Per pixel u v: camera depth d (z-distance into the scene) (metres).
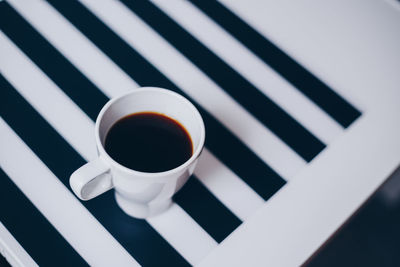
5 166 0.54
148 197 0.50
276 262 0.50
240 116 0.58
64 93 0.58
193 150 0.51
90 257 0.52
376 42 0.61
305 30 0.62
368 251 0.92
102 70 0.59
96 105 0.58
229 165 0.56
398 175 0.88
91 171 0.46
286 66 0.61
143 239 0.53
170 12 0.62
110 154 0.50
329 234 0.52
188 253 0.53
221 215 0.54
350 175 0.54
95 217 0.53
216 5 0.63
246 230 0.51
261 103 0.59
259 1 0.63
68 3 0.62
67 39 0.60
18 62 0.59
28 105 0.57
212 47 0.61
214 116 0.58
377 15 0.62
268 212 0.52
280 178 0.56
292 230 0.52
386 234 0.93
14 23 0.60
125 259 0.52
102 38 0.61
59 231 0.52
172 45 0.61
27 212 0.53
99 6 0.62
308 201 0.53
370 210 0.93
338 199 0.53
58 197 0.54
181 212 0.54
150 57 0.60
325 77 0.60
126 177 0.47
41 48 0.60
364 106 0.58
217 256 0.50
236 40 0.62
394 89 0.59
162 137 0.51
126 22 0.62
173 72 0.59
